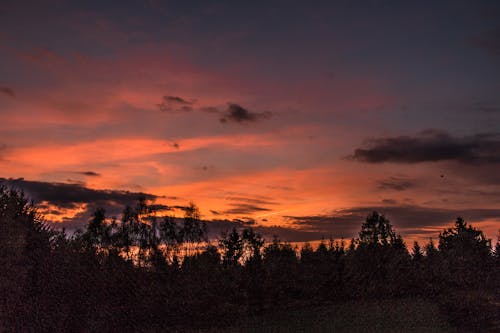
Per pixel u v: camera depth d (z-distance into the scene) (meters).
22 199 25.44
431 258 43.38
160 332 28.06
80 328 25.25
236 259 42.59
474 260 43.06
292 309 36.25
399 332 27.59
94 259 28.02
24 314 22.78
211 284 32.53
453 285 40.50
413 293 41.12
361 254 42.88
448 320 30.45
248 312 33.47
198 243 40.53
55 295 24.78
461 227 48.31
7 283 22.27
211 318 31.28
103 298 26.92
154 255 32.69
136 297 28.45
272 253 40.53
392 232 48.88
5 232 22.75
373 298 40.38
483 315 29.38
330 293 39.28
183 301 30.33
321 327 29.83
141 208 41.12
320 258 40.50
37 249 25.30
